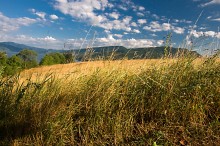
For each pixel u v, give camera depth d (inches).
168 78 149.3
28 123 137.5
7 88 159.2
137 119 138.6
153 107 138.6
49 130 128.3
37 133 130.5
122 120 133.6
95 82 152.3
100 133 130.2
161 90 143.0
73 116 139.2
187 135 125.6
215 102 139.9
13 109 145.6
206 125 128.9
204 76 149.8
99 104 137.3
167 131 128.1
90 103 142.3
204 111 135.9
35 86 154.3
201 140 121.4
